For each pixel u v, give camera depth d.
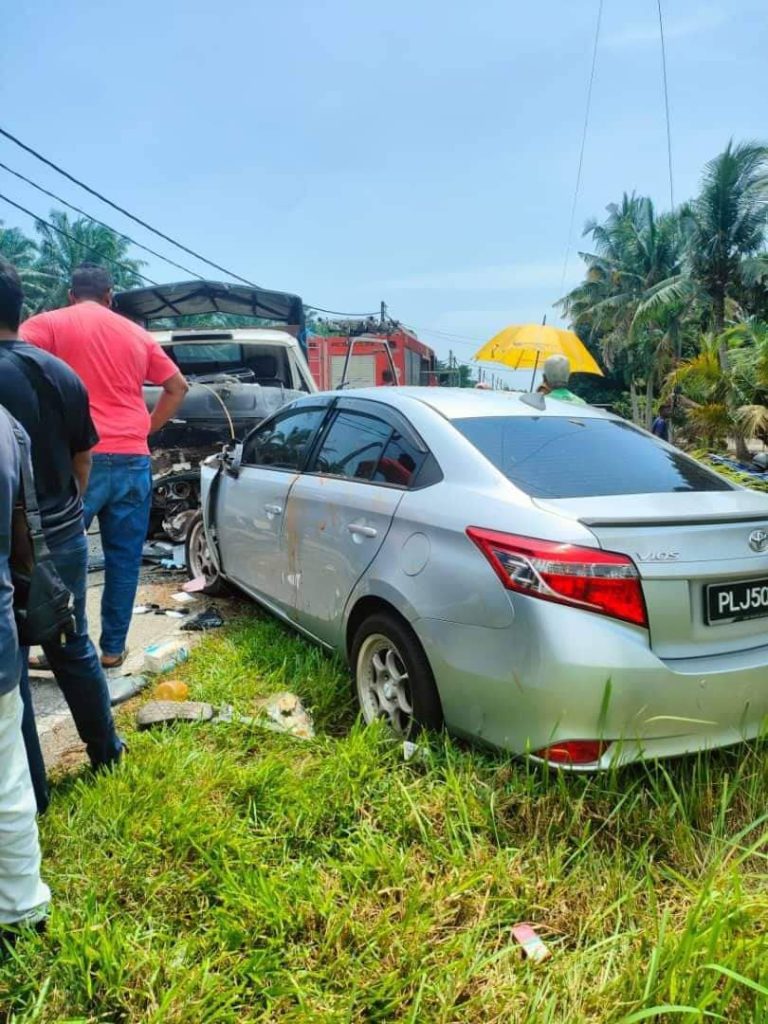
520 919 2.21
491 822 2.52
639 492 2.91
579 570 2.42
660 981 1.89
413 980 1.94
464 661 2.69
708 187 27.84
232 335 7.73
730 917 2.02
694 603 2.55
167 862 2.35
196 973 1.92
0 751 1.95
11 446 2.03
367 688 3.36
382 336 14.64
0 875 1.99
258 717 3.27
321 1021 1.82
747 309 30.17
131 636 4.65
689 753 2.54
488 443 3.13
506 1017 1.87
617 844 2.41
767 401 16.06
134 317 10.01
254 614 5.07
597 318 38.06
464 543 2.76
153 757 2.84
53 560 2.56
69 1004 1.88
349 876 2.30
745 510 2.82
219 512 4.99
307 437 4.18
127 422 3.77
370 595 3.20
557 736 2.45
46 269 41.25
